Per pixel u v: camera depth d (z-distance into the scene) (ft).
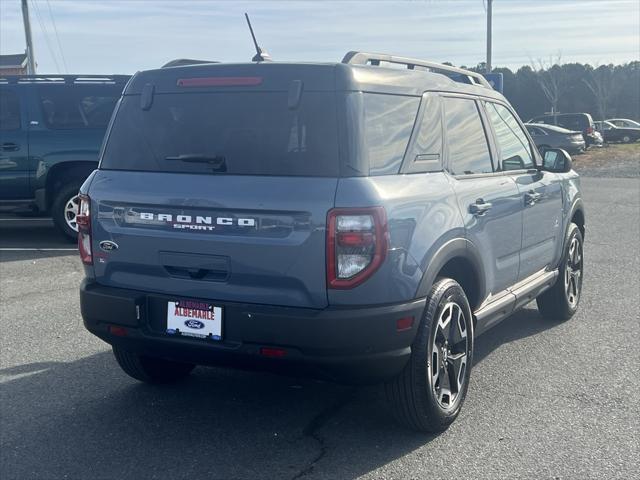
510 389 17.06
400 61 15.76
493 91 19.24
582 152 107.24
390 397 14.05
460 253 14.83
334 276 12.55
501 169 17.99
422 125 14.82
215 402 16.46
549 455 13.71
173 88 14.51
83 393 16.97
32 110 34.73
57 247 35.06
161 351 14.01
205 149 13.80
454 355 14.94
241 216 13.05
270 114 13.52
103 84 35.55
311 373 13.07
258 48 15.53
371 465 13.43
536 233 19.30
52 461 13.66
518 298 18.22
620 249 35.22
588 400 16.33
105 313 14.24
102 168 14.94
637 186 68.13
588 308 24.22
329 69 13.39
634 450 13.88
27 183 34.81
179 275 13.75
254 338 12.92
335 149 12.95
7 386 17.38
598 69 197.36
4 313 23.73
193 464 13.52
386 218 12.72
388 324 12.84
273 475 13.08
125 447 14.24
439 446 14.16
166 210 13.71
